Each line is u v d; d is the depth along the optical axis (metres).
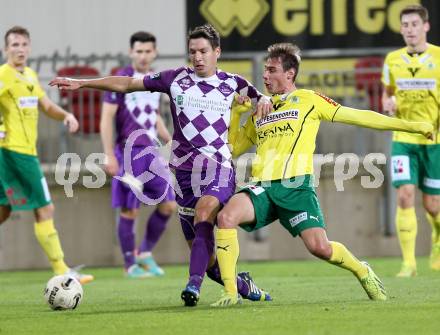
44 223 30.28
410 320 17.69
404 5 40.38
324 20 40.66
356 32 40.62
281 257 39.50
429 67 29.31
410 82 29.52
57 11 39.88
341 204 39.28
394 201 39.34
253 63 38.56
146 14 40.19
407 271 29.52
